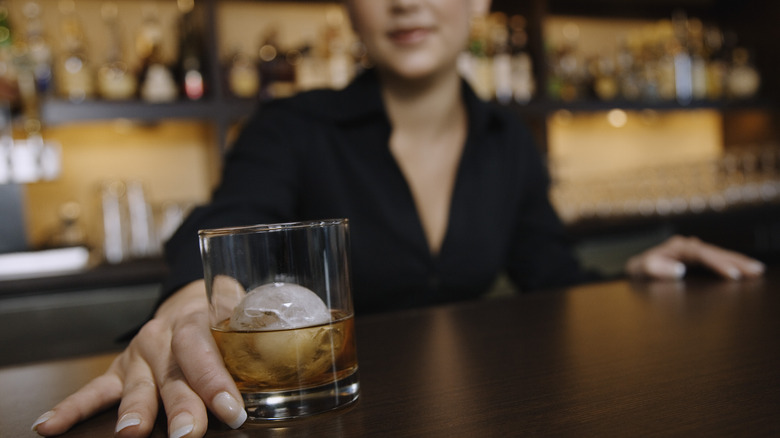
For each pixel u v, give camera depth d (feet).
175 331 1.54
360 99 3.59
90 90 6.57
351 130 3.61
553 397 1.46
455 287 3.70
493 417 1.36
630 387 1.49
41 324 5.07
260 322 1.39
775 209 8.62
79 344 3.95
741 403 1.34
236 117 6.81
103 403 1.56
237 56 7.14
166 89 6.66
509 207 3.92
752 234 8.52
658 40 9.02
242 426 1.41
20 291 5.56
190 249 2.11
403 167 3.78
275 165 3.44
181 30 7.18
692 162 8.63
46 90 6.39
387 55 3.44
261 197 3.18
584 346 1.90
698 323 2.09
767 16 9.43
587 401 1.42
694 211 8.28
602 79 8.51
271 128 3.60
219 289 1.44
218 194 3.33
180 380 1.47
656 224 7.97
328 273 1.46
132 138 7.33
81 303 5.20
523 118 8.16
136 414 1.39
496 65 7.75
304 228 1.45
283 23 7.88
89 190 7.18
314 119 3.60
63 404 1.51
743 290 2.62
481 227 3.72
